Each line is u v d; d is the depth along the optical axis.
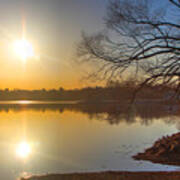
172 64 10.50
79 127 31.30
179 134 17.42
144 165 12.92
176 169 11.80
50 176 10.53
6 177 10.88
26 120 41.72
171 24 10.65
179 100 11.38
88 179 9.59
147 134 24.23
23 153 16.66
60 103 92.75
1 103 100.25
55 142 20.84
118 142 20.16
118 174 10.30
